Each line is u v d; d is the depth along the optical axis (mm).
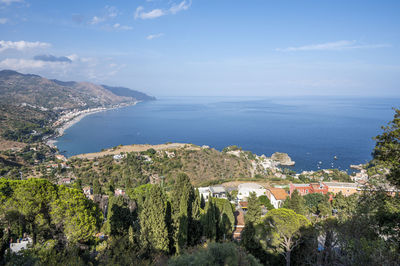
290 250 28891
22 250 21875
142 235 27922
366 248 20031
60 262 20719
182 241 29703
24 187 28391
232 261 21359
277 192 60312
